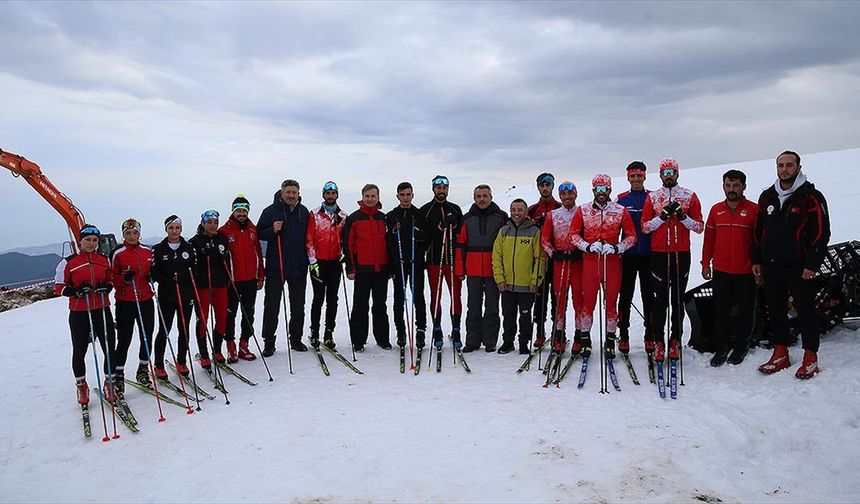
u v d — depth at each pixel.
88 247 5.48
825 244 4.88
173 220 6.00
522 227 6.55
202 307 6.39
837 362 5.07
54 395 6.23
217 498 3.77
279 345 7.89
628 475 3.79
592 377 5.68
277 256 6.82
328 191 7.01
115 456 4.57
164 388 6.08
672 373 5.43
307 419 5.02
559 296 6.09
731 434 4.31
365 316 7.11
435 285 7.14
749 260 5.55
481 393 5.45
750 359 5.57
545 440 4.37
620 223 5.82
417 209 6.96
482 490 3.69
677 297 5.71
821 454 3.94
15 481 4.27
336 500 3.65
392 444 4.44
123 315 5.83
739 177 5.52
